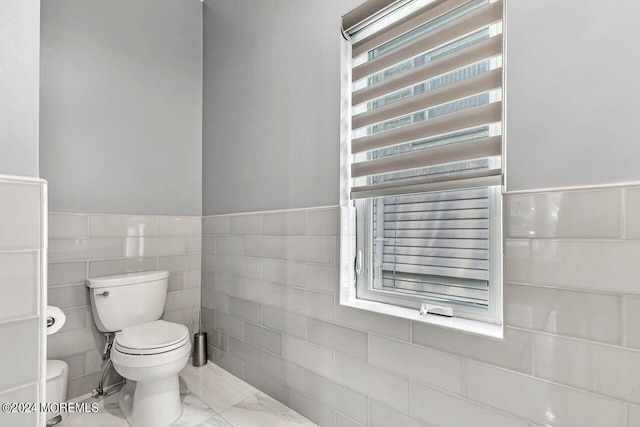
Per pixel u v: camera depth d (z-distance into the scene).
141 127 2.23
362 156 1.64
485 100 1.30
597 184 0.93
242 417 1.69
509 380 1.06
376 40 1.54
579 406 0.94
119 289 1.92
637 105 0.88
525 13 1.07
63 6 1.92
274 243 1.90
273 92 1.94
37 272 0.67
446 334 1.20
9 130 0.65
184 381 2.07
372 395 1.42
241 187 2.15
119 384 2.04
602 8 0.93
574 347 0.95
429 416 1.24
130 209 2.16
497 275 1.25
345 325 1.53
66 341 1.87
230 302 2.20
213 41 2.43
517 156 1.07
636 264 0.86
